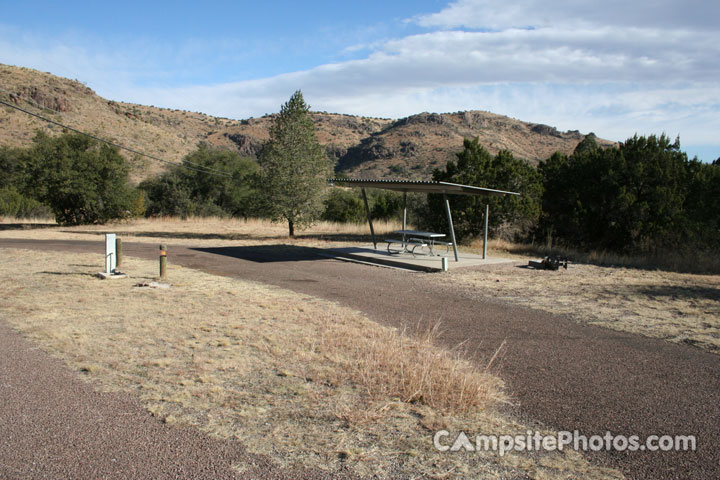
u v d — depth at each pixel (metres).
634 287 10.05
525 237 19.81
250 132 116.38
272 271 12.09
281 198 20.64
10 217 32.41
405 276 11.53
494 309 7.89
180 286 9.53
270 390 4.24
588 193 17.64
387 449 3.25
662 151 17.34
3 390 4.12
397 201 29.64
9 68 69.62
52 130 55.19
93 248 16.98
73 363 4.86
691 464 3.13
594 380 4.65
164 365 4.85
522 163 19.88
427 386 4.26
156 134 71.50
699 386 4.52
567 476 2.96
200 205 35.25
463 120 104.12
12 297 8.18
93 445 3.21
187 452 3.14
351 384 4.41
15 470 2.88
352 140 114.25
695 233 15.66
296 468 2.98
